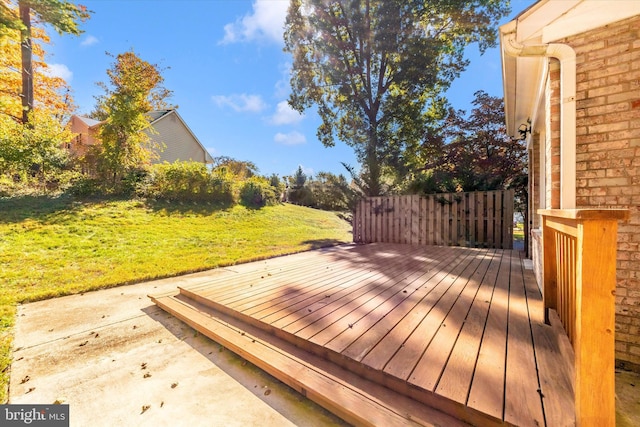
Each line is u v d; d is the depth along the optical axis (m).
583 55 2.29
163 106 18.58
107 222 7.05
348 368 1.73
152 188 9.87
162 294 3.42
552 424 1.17
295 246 7.34
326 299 2.83
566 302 1.71
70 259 4.77
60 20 8.82
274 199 14.31
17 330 2.62
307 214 13.87
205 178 11.16
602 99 2.22
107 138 9.28
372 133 11.28
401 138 11.61
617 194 2.16
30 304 3.26
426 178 8.02
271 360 1.90
